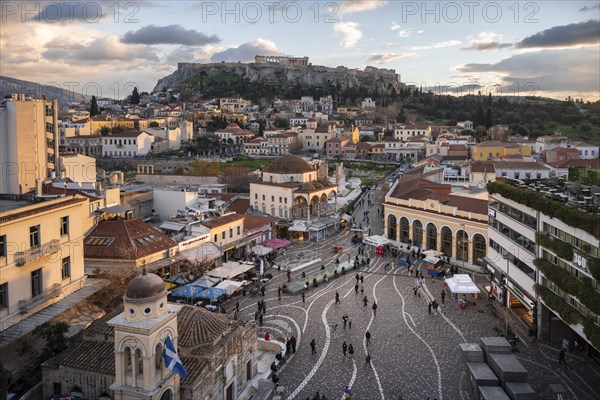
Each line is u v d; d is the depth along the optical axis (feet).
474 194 337.93
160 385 116.37
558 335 183.52
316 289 245.65
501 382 137.80
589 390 147.02
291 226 359.25
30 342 150.61
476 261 288.51
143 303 115.03
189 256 246.47
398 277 266.16
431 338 187.11
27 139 333.62
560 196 184.34
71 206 173.68
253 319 205.16
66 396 128.06
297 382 155.22
